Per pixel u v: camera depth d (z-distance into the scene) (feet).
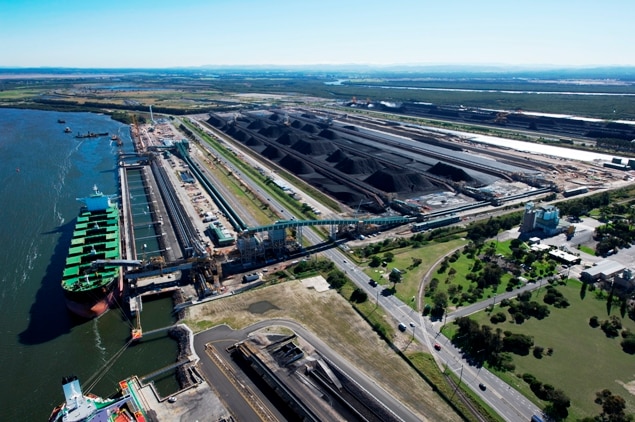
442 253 491.31
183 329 354.13
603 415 267.39
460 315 370.94
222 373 305.12
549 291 397.80
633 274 409.49
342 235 541.75
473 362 314.35
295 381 293.64
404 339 339.16
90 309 374.84
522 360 316.19
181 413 270.26
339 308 384.47
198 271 434.71
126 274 407.03
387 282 426.92
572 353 324.19
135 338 347.77
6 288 426.10
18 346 344.90
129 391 287.89
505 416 267.39
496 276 423.23
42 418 279.08
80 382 306.35
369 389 288.10
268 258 479.41
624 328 353.92
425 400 280.31
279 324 359.87
